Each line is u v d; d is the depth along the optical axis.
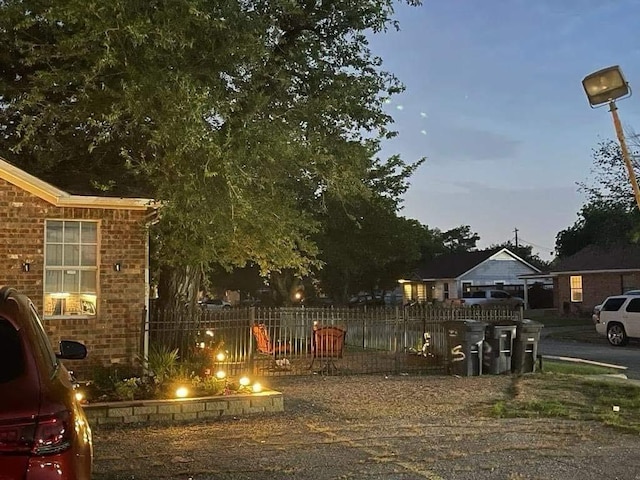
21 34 14.35
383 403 12.16
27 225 13.25
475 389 13.87
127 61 12.48
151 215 14.01
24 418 4.35
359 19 16.11
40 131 15.02
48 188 13.22
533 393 13.43
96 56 12.46
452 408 11.73
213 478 7.49
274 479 7.44
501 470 7.79
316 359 17.73
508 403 12.18
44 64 14.31
